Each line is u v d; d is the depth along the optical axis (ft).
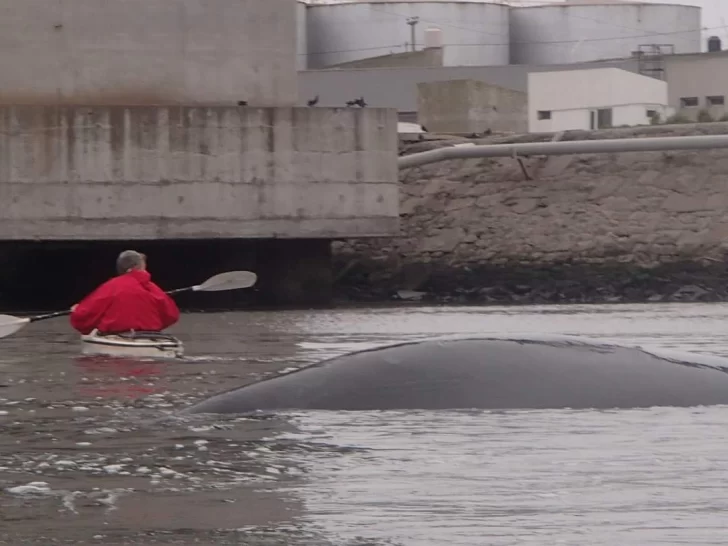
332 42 353.10
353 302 162.40
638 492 34.32
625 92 224.94
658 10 354.54
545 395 44.88
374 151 146.41
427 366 46.39
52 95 144.56
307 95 265.13
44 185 141.79
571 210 169.99
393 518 31.83
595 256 166.09
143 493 34.68
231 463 38.47
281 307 149.48
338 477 36.45
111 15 144.56
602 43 353.92
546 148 166.20
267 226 145.07
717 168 168.45
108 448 41.47
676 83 254.68
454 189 175.63
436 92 217.56
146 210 143.02
